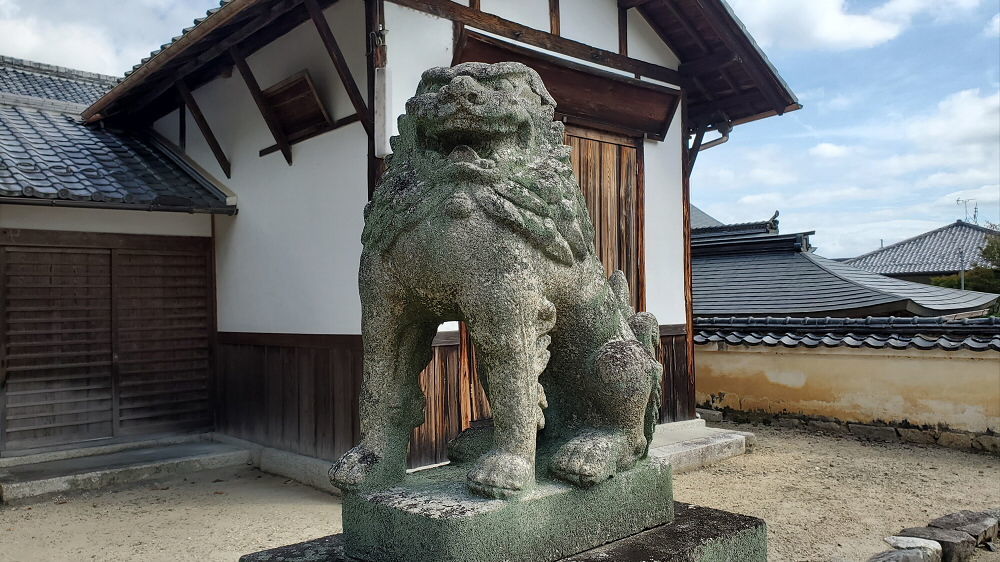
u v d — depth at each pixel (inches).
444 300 92.6
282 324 250.5
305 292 239.1
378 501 89.5
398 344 97.9
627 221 272.4
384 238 93.1
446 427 212.8
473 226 88.7
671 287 289.7
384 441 96.2
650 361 105.0
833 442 290.8
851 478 236.1
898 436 291.9
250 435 268.7
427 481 96.7
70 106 336.5
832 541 173.3
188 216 287.0
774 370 328.5
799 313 388.2
